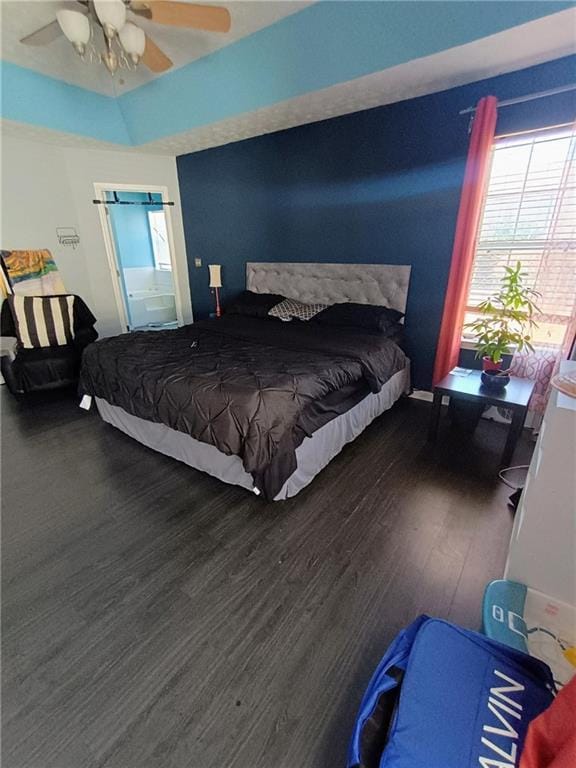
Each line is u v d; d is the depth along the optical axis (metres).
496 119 2.48
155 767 1.00
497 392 2.39
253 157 3.87
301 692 1.17
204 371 2.19
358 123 3.08
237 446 1.85
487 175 2.64
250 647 1.30
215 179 4.32
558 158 2.40
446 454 2.50
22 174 3.83
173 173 4.70
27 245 4.00
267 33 2.30
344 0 1.97
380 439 2.71
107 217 4.56
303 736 1.06
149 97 3.25
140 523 1.91
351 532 1.82
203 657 1.27
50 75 2.95
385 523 1.88
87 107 3.38
